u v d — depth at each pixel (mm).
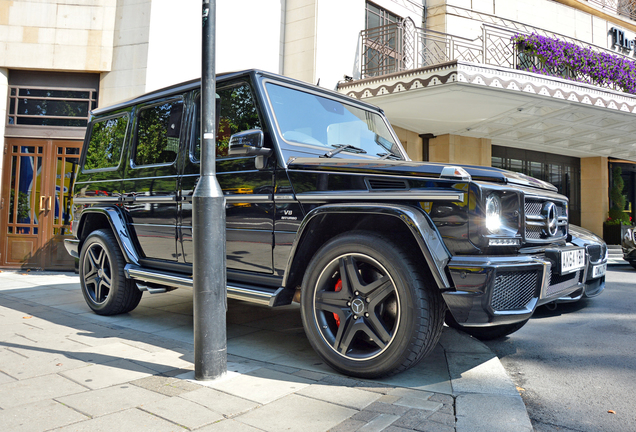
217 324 2543
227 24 9000
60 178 7949
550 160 15977
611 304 5254
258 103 3127
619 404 2406
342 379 2557
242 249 3154
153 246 3861
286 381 2518
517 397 2299
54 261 7895
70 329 3717
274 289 2932
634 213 17812
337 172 2732
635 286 6734
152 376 2578
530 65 11188
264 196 3004
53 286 6152
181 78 8156
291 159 2980
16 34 7770
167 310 4578
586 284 4402
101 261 4289
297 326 3939
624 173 17891
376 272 2705
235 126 3266
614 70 11758
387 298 2586
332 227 2828
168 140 3814
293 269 2818
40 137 7930
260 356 3043
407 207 2441
